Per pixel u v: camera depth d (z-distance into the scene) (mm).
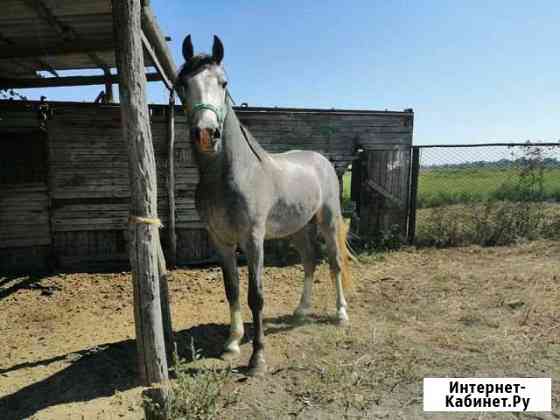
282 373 3549
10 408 3051
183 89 3232
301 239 4898
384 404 3084
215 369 3521
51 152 6734
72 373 3510
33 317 4988
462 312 4918
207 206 3535
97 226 6996
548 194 11055
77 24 4574
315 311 5133
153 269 3016
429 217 9164
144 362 3051
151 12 4074
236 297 3963
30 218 6797
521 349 3928
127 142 2916
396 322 4695
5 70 6285
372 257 7504
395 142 8211
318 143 7859
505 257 7363
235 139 3391
